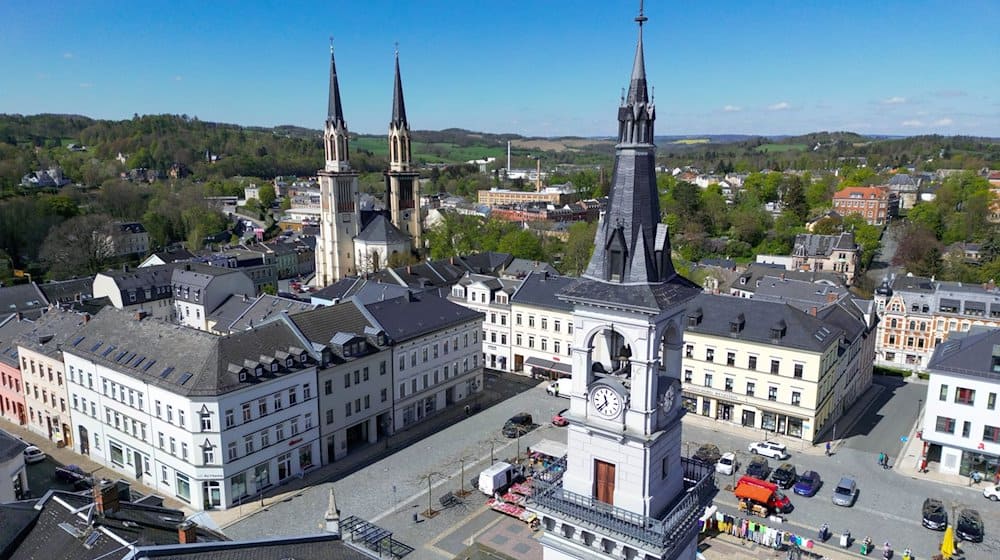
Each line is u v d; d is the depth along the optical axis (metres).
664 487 33.25
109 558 31.11
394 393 83.06
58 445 79.12
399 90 174.62
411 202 181.62
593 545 32.47
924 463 73.50
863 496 67.62
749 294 141.50
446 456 76.69
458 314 93.62
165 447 66.00
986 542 59.03
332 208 159.12
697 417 88.69
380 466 74.19
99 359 71.44
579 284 32.03
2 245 177.12
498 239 196.50
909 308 118.69
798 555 56.81
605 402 31.88
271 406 67.31
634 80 30.30
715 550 58.00
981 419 70.00
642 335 30.16
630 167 30.61
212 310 119.44
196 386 62.28
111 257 185.62
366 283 109.38
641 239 30.30
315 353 73.00
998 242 170.75
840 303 100.56
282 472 69.50
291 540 33.78
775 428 83.69
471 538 59.69
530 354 107.44
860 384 99.94
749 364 84.06
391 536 59.47
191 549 30.58
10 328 89.75
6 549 34.53
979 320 112.75
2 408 89.56
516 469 69.94
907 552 55.38
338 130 158.25
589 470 33.06
